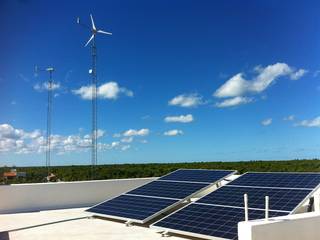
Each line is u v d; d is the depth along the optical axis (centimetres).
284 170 3672
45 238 1335
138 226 1495
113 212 1616
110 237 1329
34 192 2009
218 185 1922
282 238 916
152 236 1327
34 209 2002
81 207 2111
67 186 2095
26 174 3159
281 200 1281
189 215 1355
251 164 4081
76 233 1404
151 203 1588
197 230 1229
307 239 955
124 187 2261
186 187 1662
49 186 2050
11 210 1948
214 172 1798
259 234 884
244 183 1557
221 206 1358
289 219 936
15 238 1347
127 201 1705
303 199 1245
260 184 1495
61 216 1786
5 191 1944
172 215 1396
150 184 1866
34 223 1623
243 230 890
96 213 1662
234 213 1270
